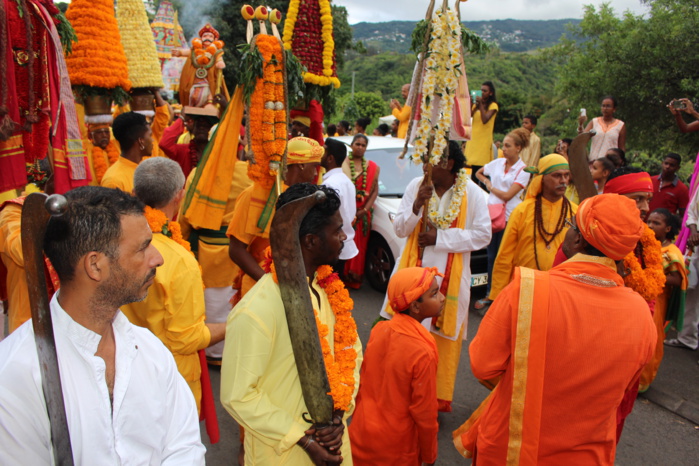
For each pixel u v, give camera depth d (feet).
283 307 6.31
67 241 4.21
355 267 21.07
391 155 23.71
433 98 11.59
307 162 11.11
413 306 8.84
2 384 4.10
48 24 9.39
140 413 4.70
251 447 6.82
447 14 11.01
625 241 6.19
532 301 6.45
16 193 11.43
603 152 24.79
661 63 35.35
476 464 7.47
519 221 13.55
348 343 6.95
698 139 35.35
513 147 19.98
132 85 15.58
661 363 16.19
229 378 6.18
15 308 9.15
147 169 8.27
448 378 12.62
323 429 6.25
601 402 6.33
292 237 5.96
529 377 6.50
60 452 4.15
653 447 12.09
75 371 4.39
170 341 8.11
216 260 13.46
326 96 14.06
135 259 4.46
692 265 16.67
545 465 6.64
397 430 8.74
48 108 9.51
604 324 6.23
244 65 10.38
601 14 39.09
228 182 11.68
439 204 12.61
